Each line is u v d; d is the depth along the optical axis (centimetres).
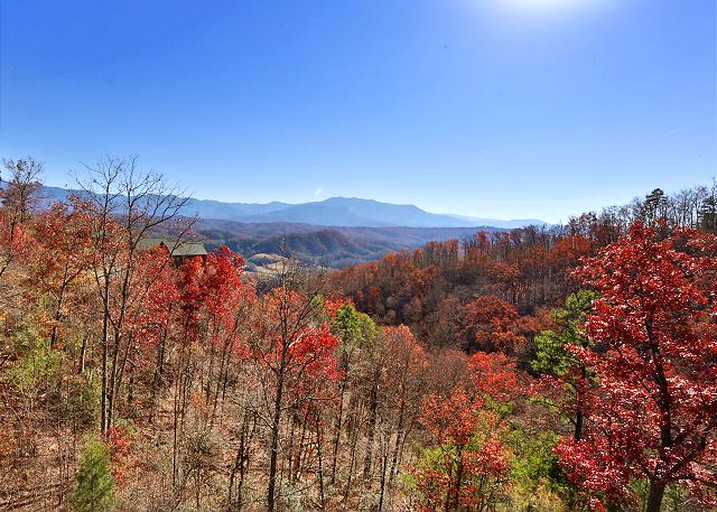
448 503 1761
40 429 1502
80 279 2369
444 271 10481
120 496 1302
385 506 2106
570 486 1830
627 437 1062
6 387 1595
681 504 1299
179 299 2588
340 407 2542
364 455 2505
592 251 8125
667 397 1023
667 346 1045
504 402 2998
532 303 7331
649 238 1120
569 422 2345
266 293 2464
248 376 2117
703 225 7306
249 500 1764
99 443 1209
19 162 2655
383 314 9469
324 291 1750
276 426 1459
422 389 3200
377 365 2930
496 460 1702
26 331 1892
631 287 1096
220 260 2694
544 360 2538
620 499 1214
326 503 2108
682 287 1030
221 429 2330
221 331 2920
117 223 1836
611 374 1159
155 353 2744
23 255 2411
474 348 6725
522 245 11625
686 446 992
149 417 2302
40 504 1192
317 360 1927
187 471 1758
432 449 2131
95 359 2355
